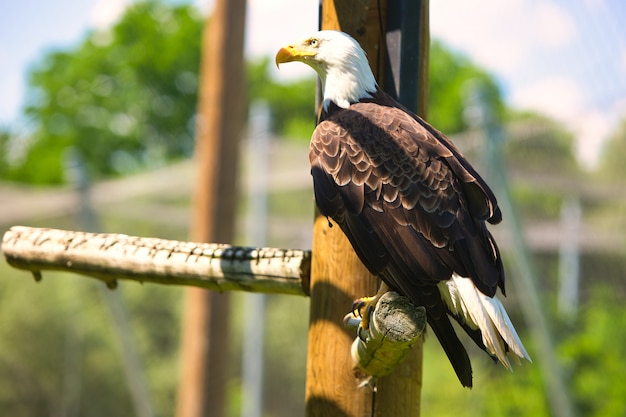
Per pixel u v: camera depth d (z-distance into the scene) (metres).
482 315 4.17
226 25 11.08
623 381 11.32
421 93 4.99
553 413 12.11
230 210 11.09
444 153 4.64
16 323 18.64
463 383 4.18
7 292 18.67
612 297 10.32
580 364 11.40
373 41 5.01
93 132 37.56
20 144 38.00
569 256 10.17
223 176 11.03
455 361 4.21
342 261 4.70
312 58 5.16
